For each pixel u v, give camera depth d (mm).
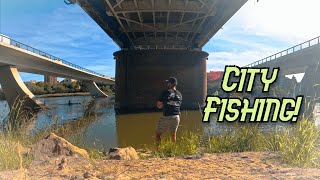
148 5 36156
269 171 4934
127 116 35844
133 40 52094
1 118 8773
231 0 33375
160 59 43750
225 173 4879
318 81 35188
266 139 8039
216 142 8477
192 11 37156
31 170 5141
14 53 46906
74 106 54438
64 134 10422
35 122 9461
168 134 10555
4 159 5473
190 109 42812
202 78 45062
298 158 5504
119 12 36531
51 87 130000
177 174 4844
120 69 44875
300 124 5891
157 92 43375
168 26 43531
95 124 24109
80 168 5367
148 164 5730
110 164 5719
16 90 51625
